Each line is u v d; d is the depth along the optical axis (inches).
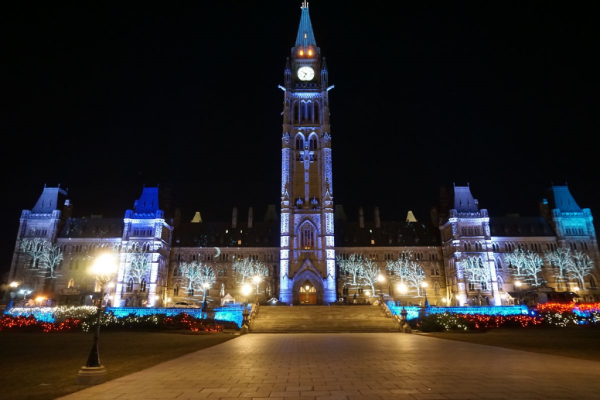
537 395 553.9
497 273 4458.7
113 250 4451.3
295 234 4146.2
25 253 4399.6
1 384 691.4
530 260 4357.8
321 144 4402.1
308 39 4906.5
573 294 3326.8
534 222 4746.6
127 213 4330.7
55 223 4515.3
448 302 4466.0
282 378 710.5
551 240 4547.2
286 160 4308.6
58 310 2598.4
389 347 1270.9
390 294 4520.2
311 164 4375.0
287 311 2743.6
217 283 4554.6
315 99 4598.9
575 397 541.6
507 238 4579.2
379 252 4712.1
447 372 755.4
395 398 545.6
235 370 808.9
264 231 4901.6
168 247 4603.8
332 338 1728.6
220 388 627.2
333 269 4003.4
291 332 2208.4
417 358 973.2
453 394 565.6
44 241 4424.2
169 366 873.5
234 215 5019.7
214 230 4926.2
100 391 616.7
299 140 4468.5
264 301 4350.4
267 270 4574.3
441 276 4628.4
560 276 4291.3
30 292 4220.0
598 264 4419.3
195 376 741.3
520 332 1913.1
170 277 4569.4
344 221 5113.2
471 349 1184.2
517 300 4013.3
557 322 2220.7
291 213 4183.1
